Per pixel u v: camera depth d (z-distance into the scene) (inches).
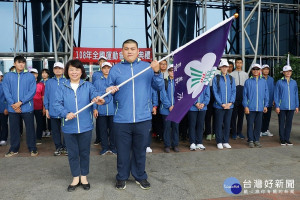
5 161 161.6
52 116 172.4
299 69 337.4
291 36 420.8
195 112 185.8
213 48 107.7
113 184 126.4
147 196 113.3
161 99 178.4
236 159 164.7
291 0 419.8
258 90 193.0
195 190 119.2
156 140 221.0
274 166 150.8
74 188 119.2
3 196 113.3
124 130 117.5
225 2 386.3
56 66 172.6
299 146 197.0
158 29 327.9
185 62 114.0
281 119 202.1
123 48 116.0
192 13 375.6
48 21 351.9
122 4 368.5
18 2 323.9
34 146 175.3
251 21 409.4
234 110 222.5
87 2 361.1
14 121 171.5
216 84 188.9
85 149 119.8
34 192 117.3
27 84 170.2
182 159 165.3
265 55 413.1
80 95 117.0
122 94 115.6
